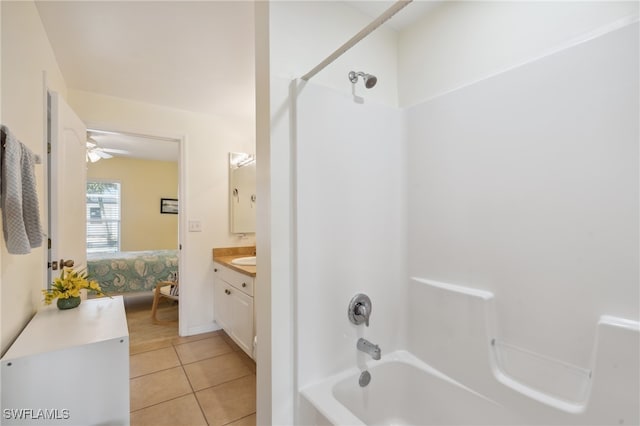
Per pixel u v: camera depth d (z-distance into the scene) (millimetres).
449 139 1551
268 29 1343
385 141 1707
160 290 3510
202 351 2633
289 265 1362
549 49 1229
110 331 1330
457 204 1511
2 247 1159
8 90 1205
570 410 1073
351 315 1524
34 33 1544
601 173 1057
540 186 1213
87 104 2570
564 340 1139
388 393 1586
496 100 1356
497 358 1323
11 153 1110
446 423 1443
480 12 1478
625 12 1043
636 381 934
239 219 3283
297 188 1354
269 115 1321
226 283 2773
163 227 6109
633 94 988
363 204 1596
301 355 1360
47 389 1139
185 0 1538
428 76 1714
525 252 1257
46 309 1631
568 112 1134
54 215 1775
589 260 1085
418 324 1664
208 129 3129
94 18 1664
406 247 1757
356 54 1674
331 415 1167
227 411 1826
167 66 2189
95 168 5504
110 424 1243
